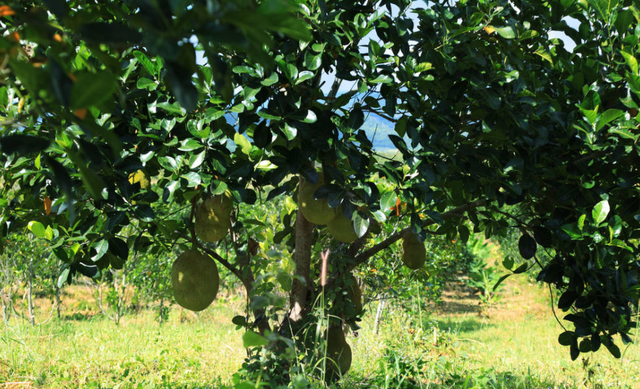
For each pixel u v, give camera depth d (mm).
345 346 4086
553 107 3354
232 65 2943
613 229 3178
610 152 3314
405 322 6855
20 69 786
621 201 3664
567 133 3359
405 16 3096
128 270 10688
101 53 999
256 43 867
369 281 6547
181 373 6238
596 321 3678
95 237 3238
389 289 6035
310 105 2967
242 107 2766
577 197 3453
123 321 11203
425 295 9047
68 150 917
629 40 3348
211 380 5895
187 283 3518
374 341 5801
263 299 1721
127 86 3297
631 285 3412
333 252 4320
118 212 3045
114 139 912
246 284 4191
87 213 3521
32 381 5656
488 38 3322
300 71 3035
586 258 3611
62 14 838
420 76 3086
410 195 3113
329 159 3195
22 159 3121
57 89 770
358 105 3047
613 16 3510
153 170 3664
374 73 2932
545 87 3770
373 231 4570
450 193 4508
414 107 2957
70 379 5672
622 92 3521
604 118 3008
